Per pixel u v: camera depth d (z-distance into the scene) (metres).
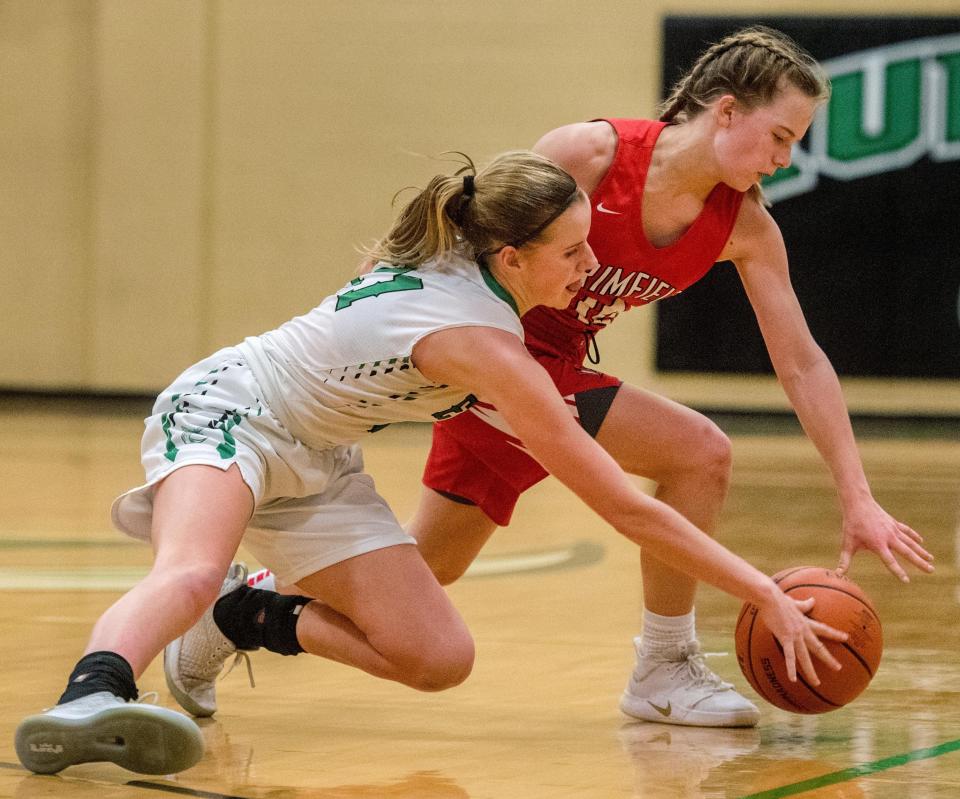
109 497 9.77
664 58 18.44
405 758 3.43
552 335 3.99
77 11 19.28
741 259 4.04
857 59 17.72
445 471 4.14
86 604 5.63
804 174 17.77
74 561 6.89
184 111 19.17
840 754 3.50
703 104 3.78
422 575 3.56
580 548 7.97
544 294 3.42
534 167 3.34
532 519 9.54
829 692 3.54
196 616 3.16
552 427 3.21
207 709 3.89
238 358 3.57
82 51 19.31
